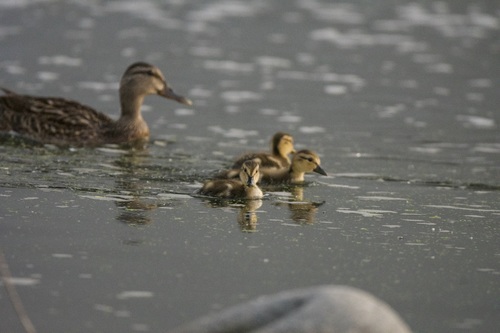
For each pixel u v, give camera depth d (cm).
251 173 1387
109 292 983
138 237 1165
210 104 2089
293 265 1089
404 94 2227
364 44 2766
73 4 3156
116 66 2398
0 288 981
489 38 2914
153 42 2680
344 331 740
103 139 1772
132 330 896
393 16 3198
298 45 2723
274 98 2153
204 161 1617
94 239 1148
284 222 1265
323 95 2198
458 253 1156
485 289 1034
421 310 972
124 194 1367
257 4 3306
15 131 1786
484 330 927
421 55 2656
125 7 3158
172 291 993
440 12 3294
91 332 889
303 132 1872
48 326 898
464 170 1612
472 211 1353
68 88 2177
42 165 1530
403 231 1242
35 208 1268
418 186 1495
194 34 2811
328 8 3294
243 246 1151
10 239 1133
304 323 742
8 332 883
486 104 2153
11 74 2269
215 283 1020
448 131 1908
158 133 1844
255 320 771
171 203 1333
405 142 1811
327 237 1202
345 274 1067
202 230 1208
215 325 773
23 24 2831
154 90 1831
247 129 1889
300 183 1502
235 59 2525
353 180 1527
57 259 1071
